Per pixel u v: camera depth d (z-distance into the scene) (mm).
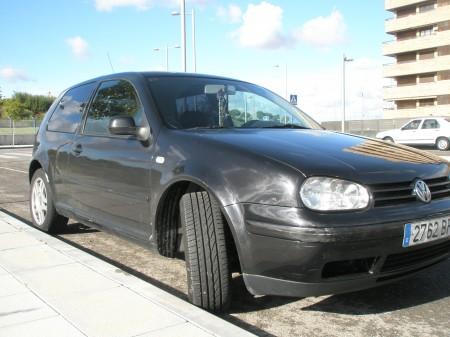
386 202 2992
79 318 2945
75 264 3963
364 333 3084
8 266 3922
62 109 5484
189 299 3238
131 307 3092
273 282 2939
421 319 3287
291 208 2848
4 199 8414
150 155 3688
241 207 3010
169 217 3643
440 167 3496
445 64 59562
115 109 4383
